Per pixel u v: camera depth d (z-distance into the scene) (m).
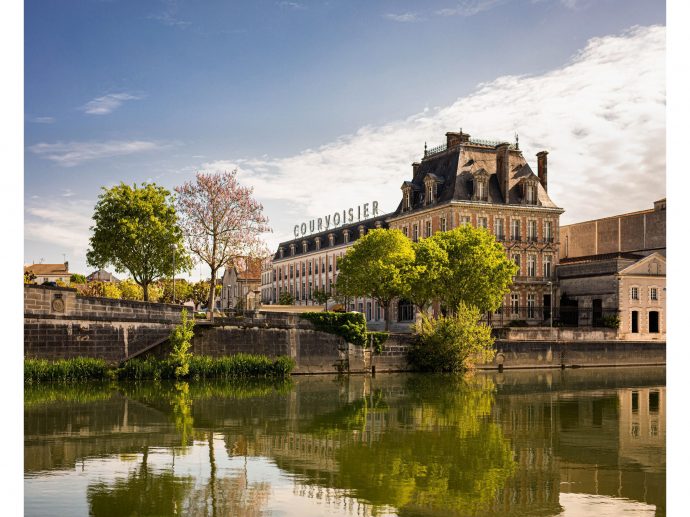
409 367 51.78
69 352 41.09
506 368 56.09
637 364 61.16
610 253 73.06
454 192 71.12
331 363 49.56
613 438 23.78
